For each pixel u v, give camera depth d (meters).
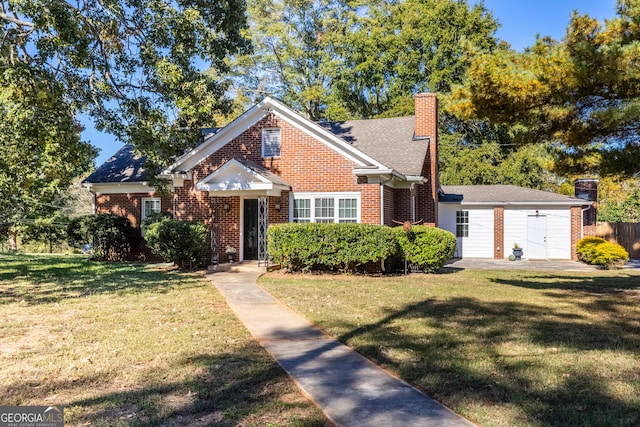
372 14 37.88
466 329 7.73
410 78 35.47
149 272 15.64
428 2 35.38
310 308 9.49
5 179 15.66
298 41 37.94
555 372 5.56
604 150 10.93
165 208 20.67
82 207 33.66
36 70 13.28
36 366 5.69
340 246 14.80
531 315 8.96
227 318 8.59
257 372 5.53
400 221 18.41
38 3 11.34
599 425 4.11
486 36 33.91
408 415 4.30
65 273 15.30
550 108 10.50
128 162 22.47
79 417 4.23
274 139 17.25
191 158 17.64
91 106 15.47
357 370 5.64
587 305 10.08
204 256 16.77
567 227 24.23
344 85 37.62
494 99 10.70
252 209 17.64
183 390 4.93
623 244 26.25
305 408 4.49
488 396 4.78
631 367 5.75
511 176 31.88
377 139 20.77
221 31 16.55
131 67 15.73
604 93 10.18
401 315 8.86
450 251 16.09
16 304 9.70
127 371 5.54
